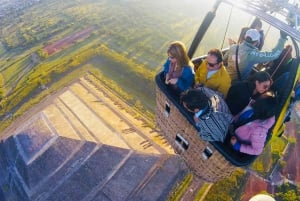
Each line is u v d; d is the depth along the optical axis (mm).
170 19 89312
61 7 102812
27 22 98312
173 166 49000
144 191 46875
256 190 47000
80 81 71250
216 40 74938
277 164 50344
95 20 93000
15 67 80500
